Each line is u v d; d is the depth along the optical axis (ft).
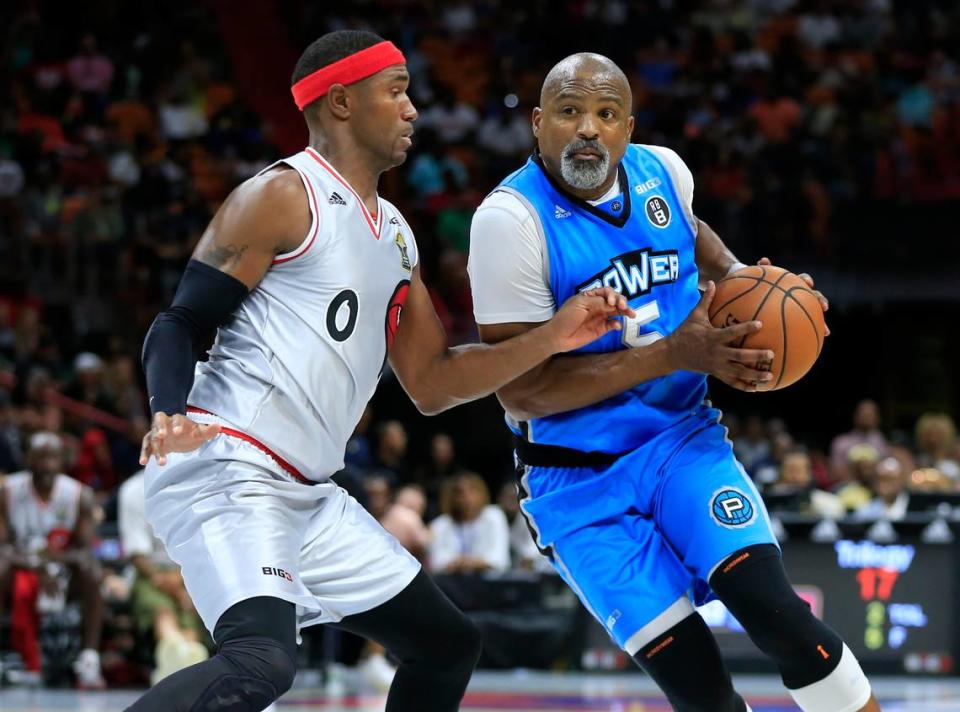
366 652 28.63
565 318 11.75
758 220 53.57
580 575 12.58
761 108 60.70
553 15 68.13
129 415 42.11
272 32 57.67
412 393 12.66
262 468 11.08
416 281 12.28
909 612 29.81
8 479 29.66
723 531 11.98
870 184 57.00
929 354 54.19
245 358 11.20
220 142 59.52
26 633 29.17
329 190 11.26
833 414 54.49
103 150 57.67
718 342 11.64
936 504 30.86
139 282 50.98
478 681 29.25
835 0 68.74
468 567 31.53
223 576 10.54
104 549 31.94
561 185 12.53
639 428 12.59
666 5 69.15
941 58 65.51
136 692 27.76
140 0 65.98
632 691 27.22
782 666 11.68
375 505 30.58
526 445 13.03
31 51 64.49
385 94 11.44
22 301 49.06
